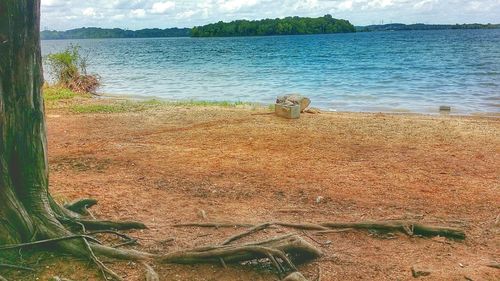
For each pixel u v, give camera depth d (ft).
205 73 135.64
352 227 21.01
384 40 430.20
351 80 111.55
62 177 29.25
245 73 134.21
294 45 354.74
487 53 221.05
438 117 56.39
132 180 28.76
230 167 32.22
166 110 58.54
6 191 16.44
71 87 81.76
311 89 93.56
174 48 373.40
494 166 33.12
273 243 17.22
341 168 32.32
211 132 44.16
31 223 16.96
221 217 22.49
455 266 17.67
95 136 43.01
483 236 20.80
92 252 16.67
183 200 25.08
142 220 21.76
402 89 92.02
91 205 22.97
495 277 16.74
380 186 28.27
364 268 17.42
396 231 20.76
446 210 24.11
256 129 45.52
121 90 93.81
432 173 31.24
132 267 16.60
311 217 22.82
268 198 25.80
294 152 36.76
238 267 16.93
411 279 16.61
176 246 18.76
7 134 16.85
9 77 16.66
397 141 41.09
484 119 54.60
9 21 16.29
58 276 15.70
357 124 48.88
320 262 17.81
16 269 15.85
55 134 44.11
